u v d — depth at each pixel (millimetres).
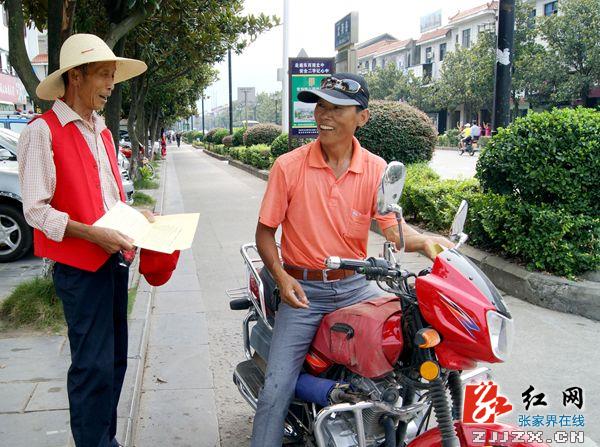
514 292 5699
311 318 2617
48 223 2377
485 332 1980
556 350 4430
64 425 3027
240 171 22469
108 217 2494
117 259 2656
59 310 4613
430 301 2096
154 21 10656
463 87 38375
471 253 6473
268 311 2957
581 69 29703
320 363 2557
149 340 4672
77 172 2512
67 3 4844
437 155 29984
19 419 3086
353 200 2588
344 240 2609
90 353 2527
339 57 14000
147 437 3291
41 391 3414
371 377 2322
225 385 3971
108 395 2607
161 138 35094
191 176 20344
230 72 34469
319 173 2572
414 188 8359
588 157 5418
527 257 5805
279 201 2598
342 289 2629
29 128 2453
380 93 50188
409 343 2268
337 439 2373
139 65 3002
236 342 4703
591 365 4172
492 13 42094
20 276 6355
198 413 3551
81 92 2572
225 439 3309
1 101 23484
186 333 4828
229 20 12148
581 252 5410
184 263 7215
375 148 10156
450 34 48719
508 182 6234
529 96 32594
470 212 6574
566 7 29234
